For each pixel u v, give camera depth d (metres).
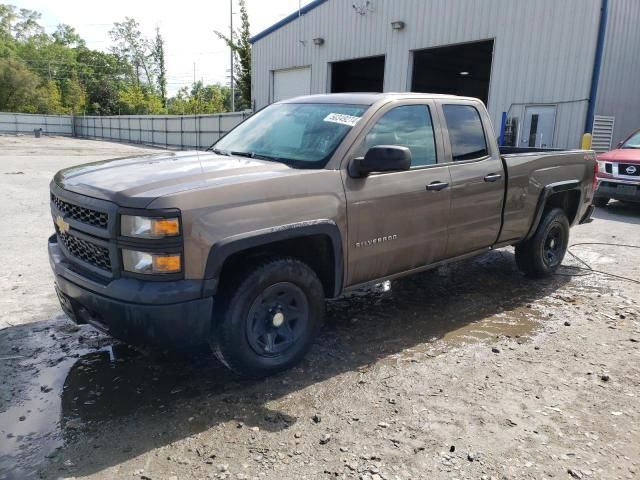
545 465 2.74
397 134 4.13
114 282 3.03
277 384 3.51
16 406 3.21
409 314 4.84
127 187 3.11
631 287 5.72
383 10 18.64
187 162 3.76
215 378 3.57
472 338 4.31
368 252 3.89
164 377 3.58
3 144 37.19
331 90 21.58
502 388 3.51
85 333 4.25
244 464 2.71
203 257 3.02
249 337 3.36
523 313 4.91
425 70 26.81
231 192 3.14
